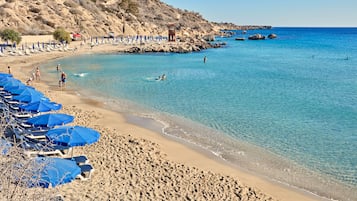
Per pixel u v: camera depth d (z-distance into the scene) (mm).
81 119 21672
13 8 79625
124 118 22953
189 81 39281
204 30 170875
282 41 141500
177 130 20875
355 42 138625
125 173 13844
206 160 16359
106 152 15859
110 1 139500
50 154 13961
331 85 38812
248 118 23875
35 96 19859
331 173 15516
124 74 43250
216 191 13016
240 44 119250
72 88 32750
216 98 30156
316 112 25875
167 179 13625
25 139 13734
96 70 45969
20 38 60125
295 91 34531
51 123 15367
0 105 20234
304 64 62125
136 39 91125
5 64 45031
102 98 28922
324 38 172625
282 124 22578
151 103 27688
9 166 5520
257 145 18703
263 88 35906
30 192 6035
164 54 75188
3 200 5188
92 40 81125
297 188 14062
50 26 82500
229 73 47406
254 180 14539
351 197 13508
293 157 17203
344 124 22750
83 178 12875
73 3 99812
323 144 19000
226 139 19547
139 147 16859
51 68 45219
